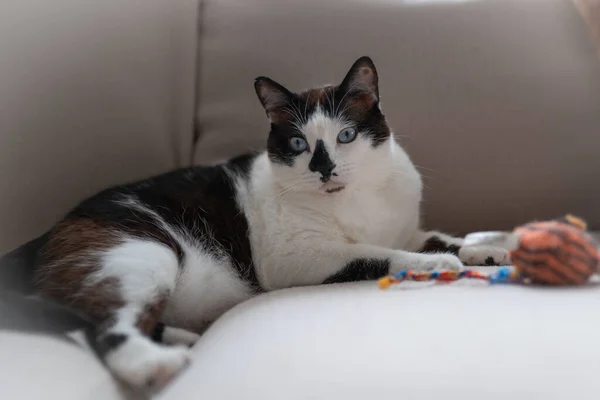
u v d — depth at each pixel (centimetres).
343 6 177
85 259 123
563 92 166
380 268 133
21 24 163
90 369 98
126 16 173
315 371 82
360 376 80
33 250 131
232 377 84
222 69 177
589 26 164
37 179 163
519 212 168
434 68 171
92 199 142
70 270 121
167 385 95
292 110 149
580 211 166
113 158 171
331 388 78
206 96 178
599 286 105
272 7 179
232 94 177
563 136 165
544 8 172
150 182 150
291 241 144
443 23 173
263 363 86
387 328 92
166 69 176
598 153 164
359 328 93
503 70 169
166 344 121
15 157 160
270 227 147
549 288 105
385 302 104
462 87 170
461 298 102
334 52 175
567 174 165
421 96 171
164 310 129
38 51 164
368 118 149
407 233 157
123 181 172
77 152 167
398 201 152
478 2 175
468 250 141
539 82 167
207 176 155
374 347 86
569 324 88
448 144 170
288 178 147
